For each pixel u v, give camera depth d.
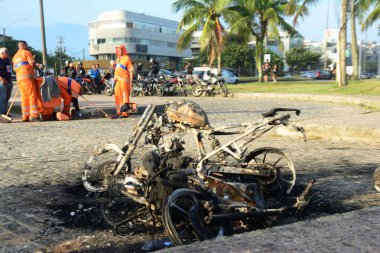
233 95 24.31
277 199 4.95
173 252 2.54
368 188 5.40
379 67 33.19
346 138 9.20
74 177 6.01
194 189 3.44
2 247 3.61
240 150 4.68
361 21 34.44
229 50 79.94
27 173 6.24
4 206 4.72
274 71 42.00
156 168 3.83
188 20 34.91
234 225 3.62
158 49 123.56
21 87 12.19
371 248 2.56
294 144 8.79
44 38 26.23
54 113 12.98
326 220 3.08
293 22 28.58
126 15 113.69
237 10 35.81
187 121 4.67
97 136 9.70
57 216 4.42
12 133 10.14
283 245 2.61
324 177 5.96
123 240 3.78
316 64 103.06
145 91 25.33
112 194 4.39
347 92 22.05
